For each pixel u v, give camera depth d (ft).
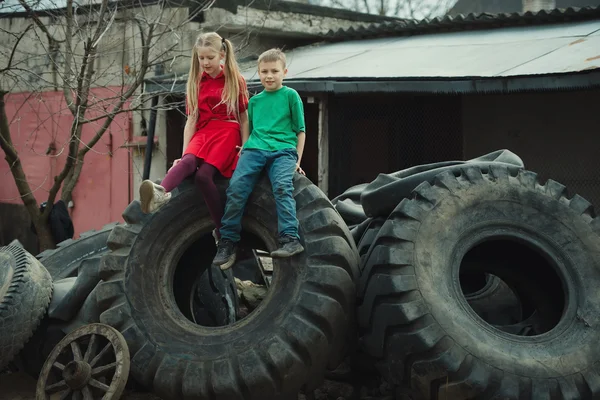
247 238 20.03
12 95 51.16
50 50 38.17
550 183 19.44
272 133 17.65
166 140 45.16
